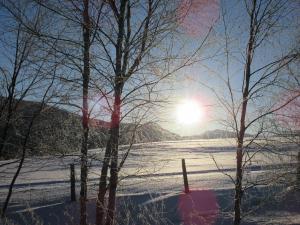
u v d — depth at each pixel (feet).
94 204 28.89
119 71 23.53
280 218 32.14
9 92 25.88
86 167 24.25
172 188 47.50
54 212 39.47
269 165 25.23
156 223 35.76
